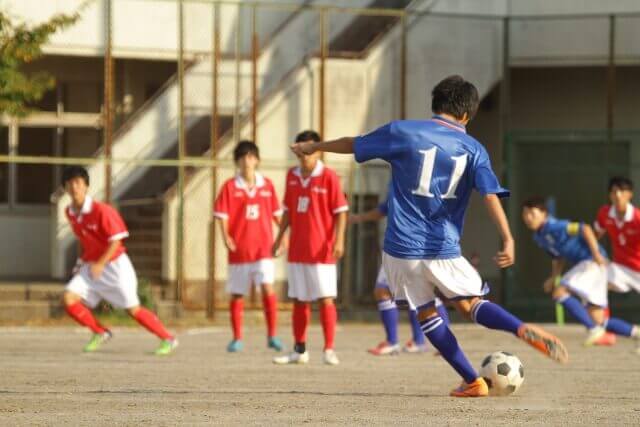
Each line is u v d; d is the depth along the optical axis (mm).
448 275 24984
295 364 36094
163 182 63844
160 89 64375
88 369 33750
